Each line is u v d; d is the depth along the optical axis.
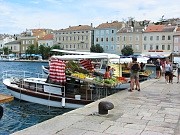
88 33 99.12
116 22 98.50
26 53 111.44
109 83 18.08
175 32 83.19
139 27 91.62
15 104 20.00
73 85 19.27
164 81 22.25
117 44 93.12
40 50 105.69
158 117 8.95
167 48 84.50
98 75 23.03
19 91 20.44
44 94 19.14
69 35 103.69
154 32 86.19
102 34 96.12
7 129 13.95
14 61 104.88
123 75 30.11
